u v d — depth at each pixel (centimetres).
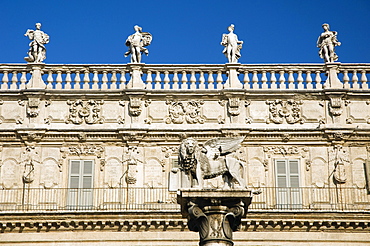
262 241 5172
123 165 5416
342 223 5169
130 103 5512
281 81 5584
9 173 5381
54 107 5519
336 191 5375
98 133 5456
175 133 5462
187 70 5612
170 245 5153
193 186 3566
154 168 5412
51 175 5388
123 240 5159
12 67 5591
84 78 5578
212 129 5466
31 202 5328
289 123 5503
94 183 5378
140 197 5344
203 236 3453
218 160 3719
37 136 5444
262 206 5347
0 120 5478
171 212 5134
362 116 5522
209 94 5534
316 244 5166
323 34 5691
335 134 5462
